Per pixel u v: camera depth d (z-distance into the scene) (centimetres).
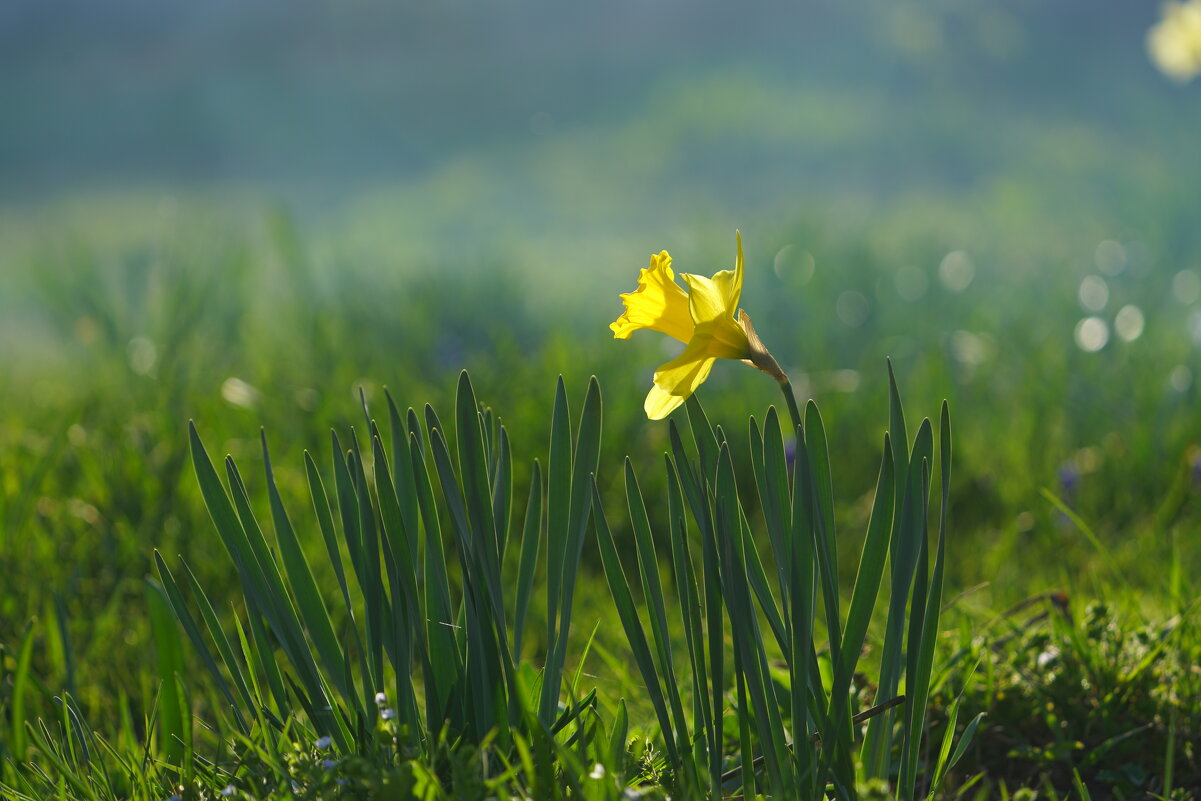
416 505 170
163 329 499
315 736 175
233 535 166
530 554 172
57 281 593
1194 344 503
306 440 386
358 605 284
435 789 146
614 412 411
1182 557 322
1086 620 222
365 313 576
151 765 183
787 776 158
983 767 210
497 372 455
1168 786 166
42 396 516
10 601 275
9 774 188
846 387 456
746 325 153
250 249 594
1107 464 402
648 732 206
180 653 204
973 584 324
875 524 158
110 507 327
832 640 155
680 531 157
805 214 663
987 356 507
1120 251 751
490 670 163
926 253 662
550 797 151
